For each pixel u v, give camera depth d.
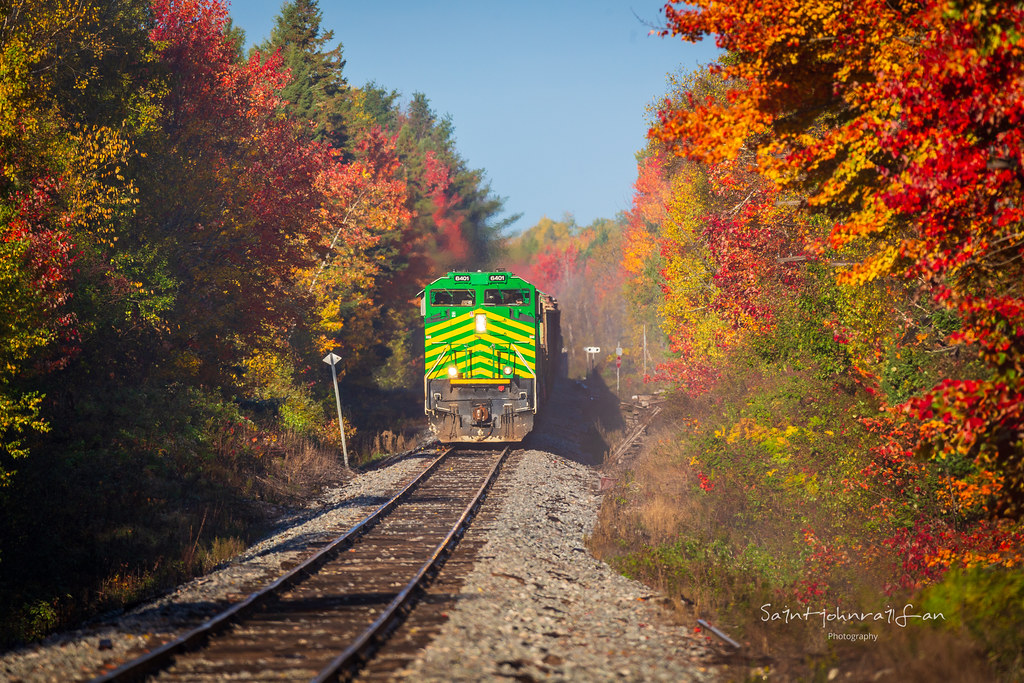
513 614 10.59
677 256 30.11
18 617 11.86
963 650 8.62
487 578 12.31
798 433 17.17
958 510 13.54
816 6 11.02
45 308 17.03
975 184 9.41
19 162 17.78
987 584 10.23
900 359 14.23
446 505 18.67
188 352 27.73
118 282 22.34
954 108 9.48
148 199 25.20
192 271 27.92
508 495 20.00
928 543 13.12
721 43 11.86
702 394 28.23
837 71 11.52
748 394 21.92
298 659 8.66
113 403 22.17
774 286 19.36
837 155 11.83
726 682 8.49
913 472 14.21
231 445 23.36
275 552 14.49
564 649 9.41
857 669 8.66
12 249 14.95
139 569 13.81
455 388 26.75
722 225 20.84
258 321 30.00
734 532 16.97
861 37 11.12
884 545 13.88
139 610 11.11
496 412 26.64
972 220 9.90
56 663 8.73
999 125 9.42
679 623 10.72
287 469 24.02
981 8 9.00
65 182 19.62
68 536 15.18
